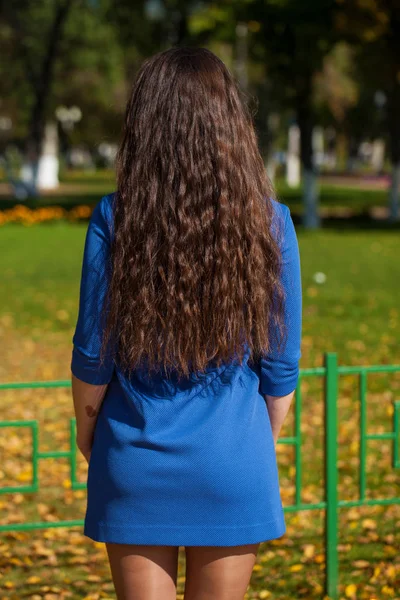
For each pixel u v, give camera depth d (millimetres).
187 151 1894
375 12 19531
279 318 1964
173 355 1893
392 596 3807
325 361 3697
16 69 32531
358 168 74000
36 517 4801
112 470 1925
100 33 32938
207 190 1890
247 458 1918
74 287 13469
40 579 3992
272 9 20375
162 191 1894
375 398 7207
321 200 34625
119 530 1916
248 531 1910
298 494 3758
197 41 26047
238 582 1958
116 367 1971
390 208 25469
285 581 3953
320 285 13148
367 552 4312
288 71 22281
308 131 23047
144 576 1948
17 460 5762
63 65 33531
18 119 40094
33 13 31703
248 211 1912
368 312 11023
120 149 1975
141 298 1883
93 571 4098
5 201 29672
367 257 16453
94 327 1935
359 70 25188
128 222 1902
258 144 2049
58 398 7434
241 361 1944
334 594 3771
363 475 3811
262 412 1999
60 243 19438
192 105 1912
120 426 1944
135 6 26328
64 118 45375
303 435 6301
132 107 1963
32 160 30781
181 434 1893
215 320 1892
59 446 6113
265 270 1934
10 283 13781
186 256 1880
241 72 27797
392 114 24875
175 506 1897
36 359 8977
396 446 3928
